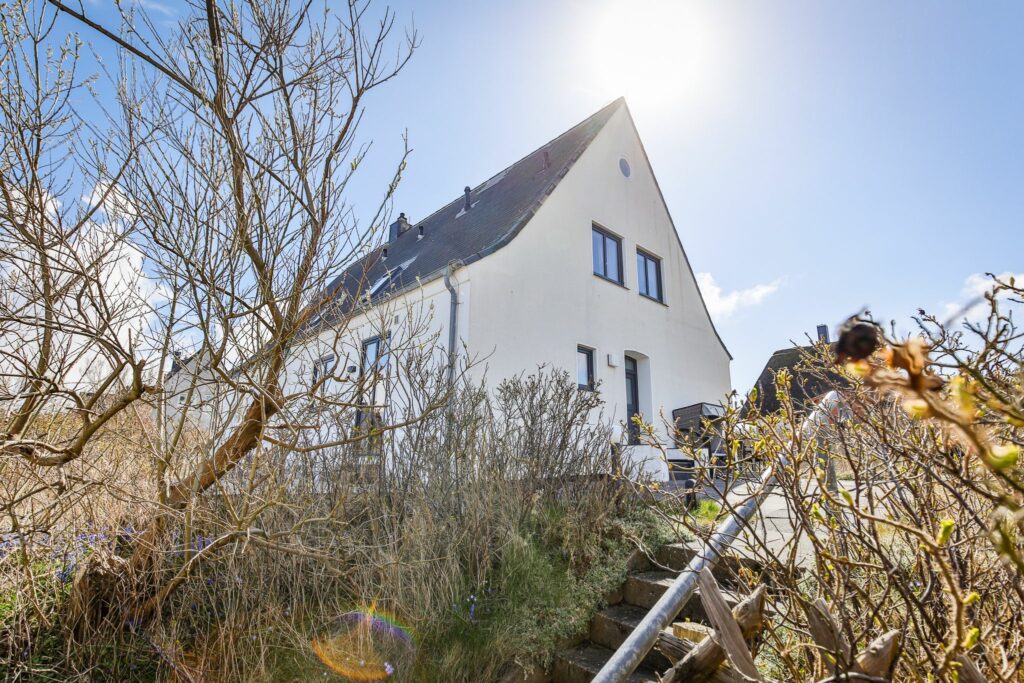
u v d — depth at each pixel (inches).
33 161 124.6
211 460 128.4
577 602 162.2
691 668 68.9
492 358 355.3
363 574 144.6
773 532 134.8
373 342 255.3
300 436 153.3
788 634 85.9
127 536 130.3
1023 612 66.3
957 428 26.3
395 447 191.5
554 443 223.5
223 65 115.2
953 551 69.6
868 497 75.4
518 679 141.2
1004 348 63.0
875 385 24.9
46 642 119.9
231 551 129.3
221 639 122.0
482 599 158.4
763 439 77.2
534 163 549.0
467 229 505.4
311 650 131.4
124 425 143.9
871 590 76.2
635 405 477.7
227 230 128.4
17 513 124.5
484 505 183.9
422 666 135.0
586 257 452.4
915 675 58.1
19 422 128.3
